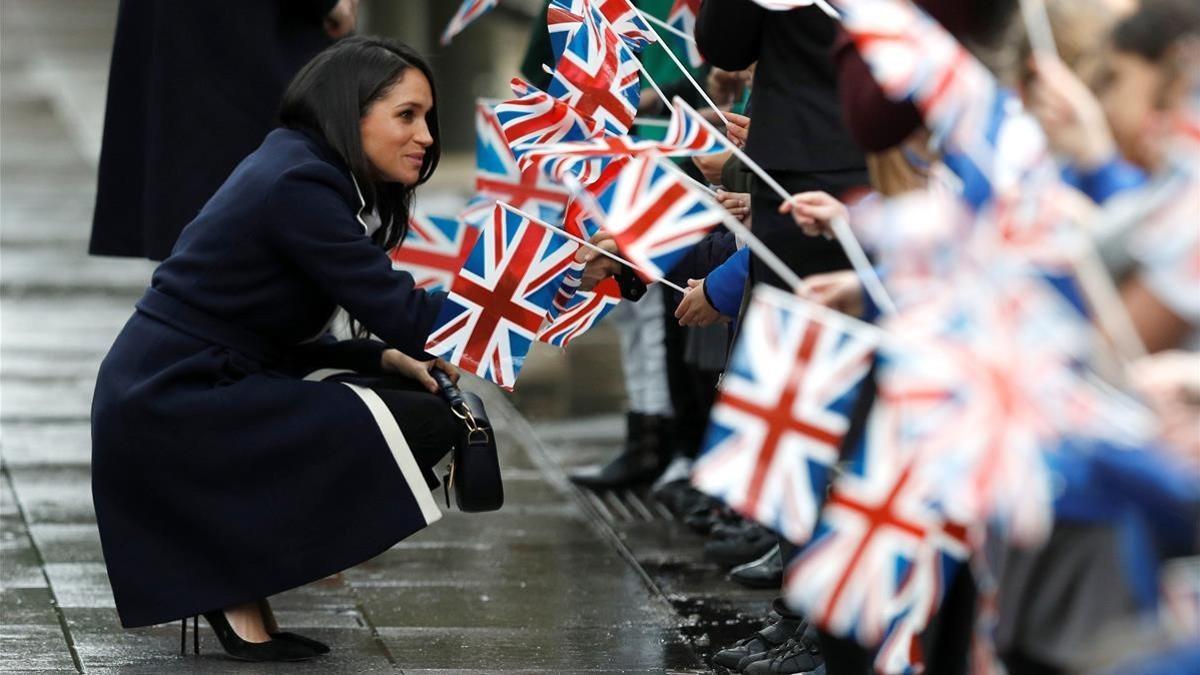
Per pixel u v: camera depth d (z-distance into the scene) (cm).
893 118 1170
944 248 1009
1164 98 1017
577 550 2239
